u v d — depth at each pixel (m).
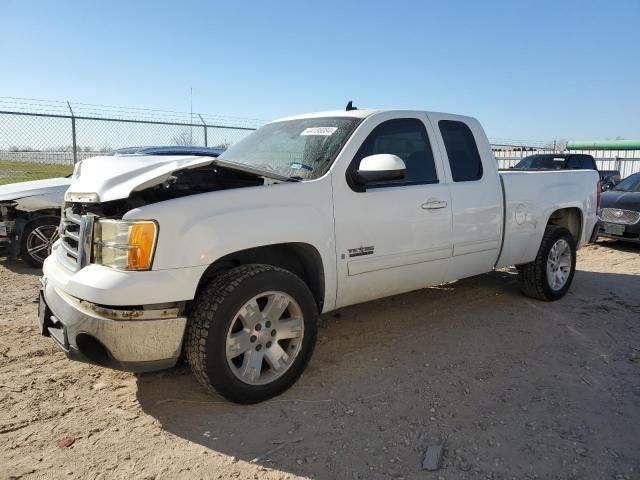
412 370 3.77
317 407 3.22
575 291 5.96
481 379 3.63
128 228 2.86
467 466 2.64
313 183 3.54
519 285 5.54
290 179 3.59
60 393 3.39
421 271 4.24
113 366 2.97
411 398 3.35
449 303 5.36
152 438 2.88
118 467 2.63
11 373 3.66
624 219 8.68
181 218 2.94
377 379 3.61
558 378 3.66
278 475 2.57
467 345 4.25
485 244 4.69
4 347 4.12
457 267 4.54
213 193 3.13
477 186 4.59
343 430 2.97
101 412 3.15
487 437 2.91
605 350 4.17
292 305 3.35
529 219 5.09
